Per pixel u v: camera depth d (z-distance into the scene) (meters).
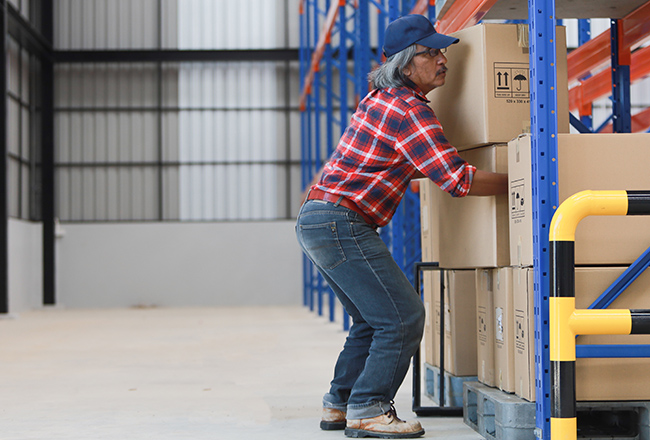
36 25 15.48
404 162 2.58
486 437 2.55
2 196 12.32
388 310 2.56
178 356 5.99
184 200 16.22
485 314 2.77
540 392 2.22
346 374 2.84
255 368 5.08
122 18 16.17
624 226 2.36
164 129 16.23
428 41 2.54
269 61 16.19
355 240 2.55
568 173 2.34
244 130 16.34
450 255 2.95
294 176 16.36
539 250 2.23
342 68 8.26
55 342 7.51
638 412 2.41
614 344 2.28
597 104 14.55
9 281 13.88
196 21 16.30
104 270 15.98
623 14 3.23
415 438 2.62
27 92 15.48
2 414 3.41
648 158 2.37
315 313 12.59
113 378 4.68
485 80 2.60
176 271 16.09
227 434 2.83
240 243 16.22
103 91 16.16
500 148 2.62
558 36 2.65
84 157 16.11
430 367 3.49
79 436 2.87
